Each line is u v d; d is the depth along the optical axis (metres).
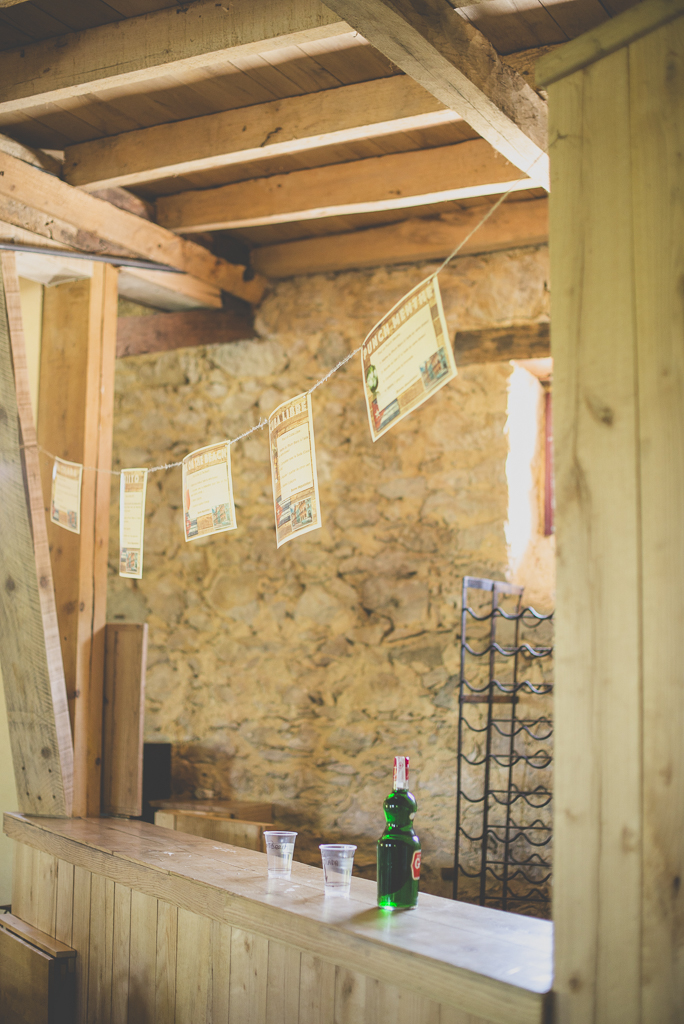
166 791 4.36
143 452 4.75
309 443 2.14
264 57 2.72
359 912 1.94
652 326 1.41
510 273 3.93
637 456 1.41
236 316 4.46
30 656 3.16
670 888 1.32
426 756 3.88
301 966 1.92
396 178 3.35
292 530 2.20
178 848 2.65
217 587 4.47
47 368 3.52
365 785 4.00
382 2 1.63
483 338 3.95
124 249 3.59
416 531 4.03
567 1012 1.43
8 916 3.12
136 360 4.81
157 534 4.66
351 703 4.08
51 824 3.06
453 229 3.90
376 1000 1.74
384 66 2.76
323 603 4.20
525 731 3.70
